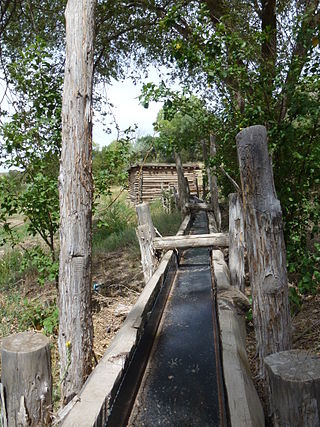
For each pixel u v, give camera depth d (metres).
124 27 9.88
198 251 7.32
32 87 4.97
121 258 7.90
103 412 2.08
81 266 3.07
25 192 4.77
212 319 4.06
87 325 3.13
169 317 4.23
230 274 4.62
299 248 4.53
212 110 5.92
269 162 2.29
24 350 2.05
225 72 4.71
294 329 3.81
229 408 1.96
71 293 3.05
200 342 3.62
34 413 2.08
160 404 2.76
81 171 3.06
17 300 5.74
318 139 4.40
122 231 10.12
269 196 2.29
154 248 5.62
